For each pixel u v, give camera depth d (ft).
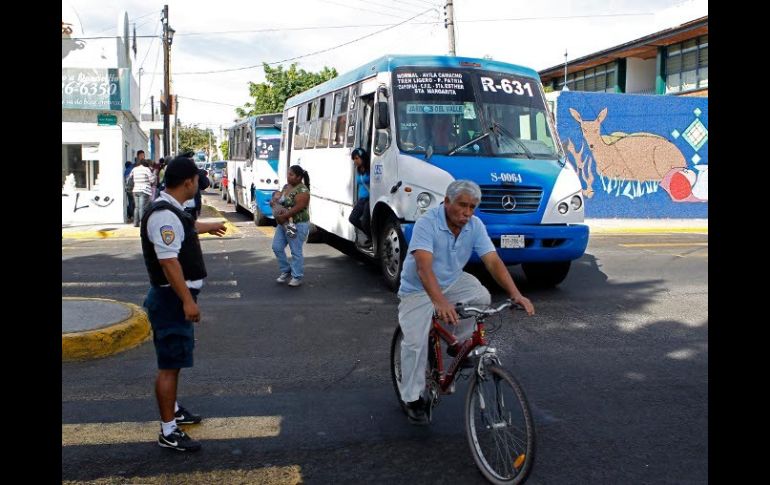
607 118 68.85
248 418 16.03
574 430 15.47
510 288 14.25
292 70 121.08
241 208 81.35
